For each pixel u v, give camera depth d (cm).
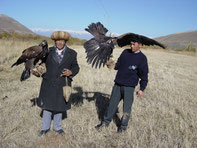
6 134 467
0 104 609
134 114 618
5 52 1480
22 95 702
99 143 458
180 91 927
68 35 441
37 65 442
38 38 3275
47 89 450
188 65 2186
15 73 1054
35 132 482
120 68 488
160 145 450
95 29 381
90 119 561
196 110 685
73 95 753
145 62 471
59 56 448
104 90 848
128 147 448
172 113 630
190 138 493
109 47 372
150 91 888
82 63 1534
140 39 443
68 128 515
